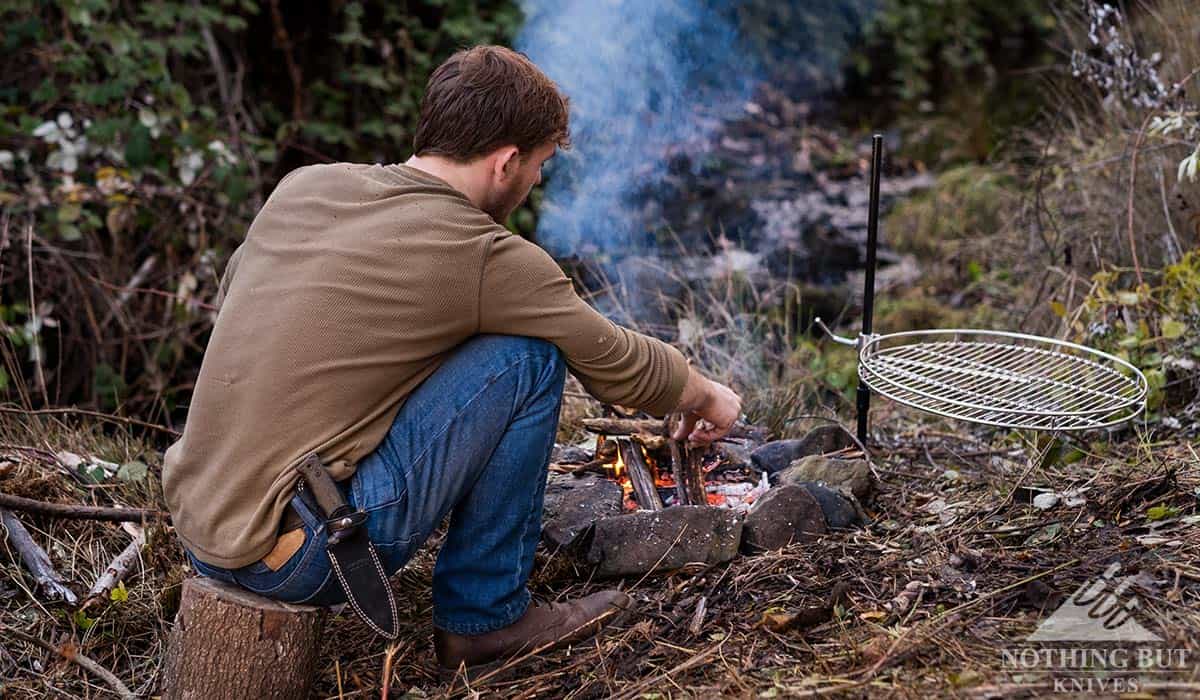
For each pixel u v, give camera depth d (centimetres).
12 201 404
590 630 213
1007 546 228
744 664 196
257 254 190
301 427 180
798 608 211
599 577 233
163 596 235
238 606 185
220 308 196
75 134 414
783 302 490
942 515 249
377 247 182
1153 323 319
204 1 494
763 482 269
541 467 201
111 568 240
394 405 188
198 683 187
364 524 182
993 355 289
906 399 251
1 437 305
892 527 245
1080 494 246
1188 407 293
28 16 446
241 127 507
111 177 418
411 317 182
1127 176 377
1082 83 441
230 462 182
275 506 179
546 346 193
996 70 832
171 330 437
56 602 233
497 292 185
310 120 546
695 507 235
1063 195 421
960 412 251
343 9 548
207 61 512
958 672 182
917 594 210
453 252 181
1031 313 382
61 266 421
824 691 181
